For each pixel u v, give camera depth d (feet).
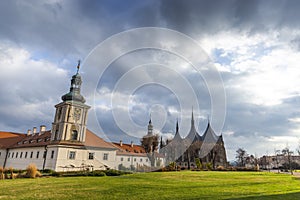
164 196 19.26
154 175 37.19
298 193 22.07
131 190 22.26
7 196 19.17
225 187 25.62
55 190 22.31
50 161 75.41
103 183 27.66
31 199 17.90
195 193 20.98
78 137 76.13
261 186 27.17
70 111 78.74
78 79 85.40
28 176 40.93
